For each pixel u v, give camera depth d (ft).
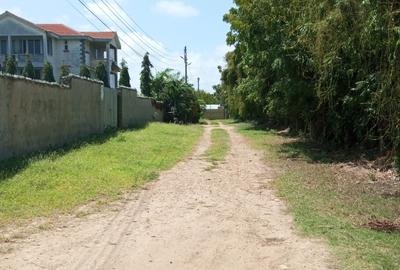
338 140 62.69
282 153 61.67
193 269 19.26
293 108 65.31
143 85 161.27
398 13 28.58
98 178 37.22
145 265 19.63
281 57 60.39
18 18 148.77
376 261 19.83
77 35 159.22
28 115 43.09
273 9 59.93
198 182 39.50
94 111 67.46
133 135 72.33
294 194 34.58
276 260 20.25
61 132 52.60
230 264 19.84
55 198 30.27
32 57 150.41
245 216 27.96
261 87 71.92
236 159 55.83
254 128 124.16
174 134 86.63
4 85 38.09
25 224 25.18
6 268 18.97
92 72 159.53
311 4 38.81
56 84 50.65
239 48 81.97
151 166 46.11
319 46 38.34
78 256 20.56
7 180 32.91
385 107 33.42
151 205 30.58
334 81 50.55
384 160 46.47
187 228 25.23
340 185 38.55
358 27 32.96
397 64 29.86
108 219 26.78
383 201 32.78
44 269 18.95
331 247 21.75
